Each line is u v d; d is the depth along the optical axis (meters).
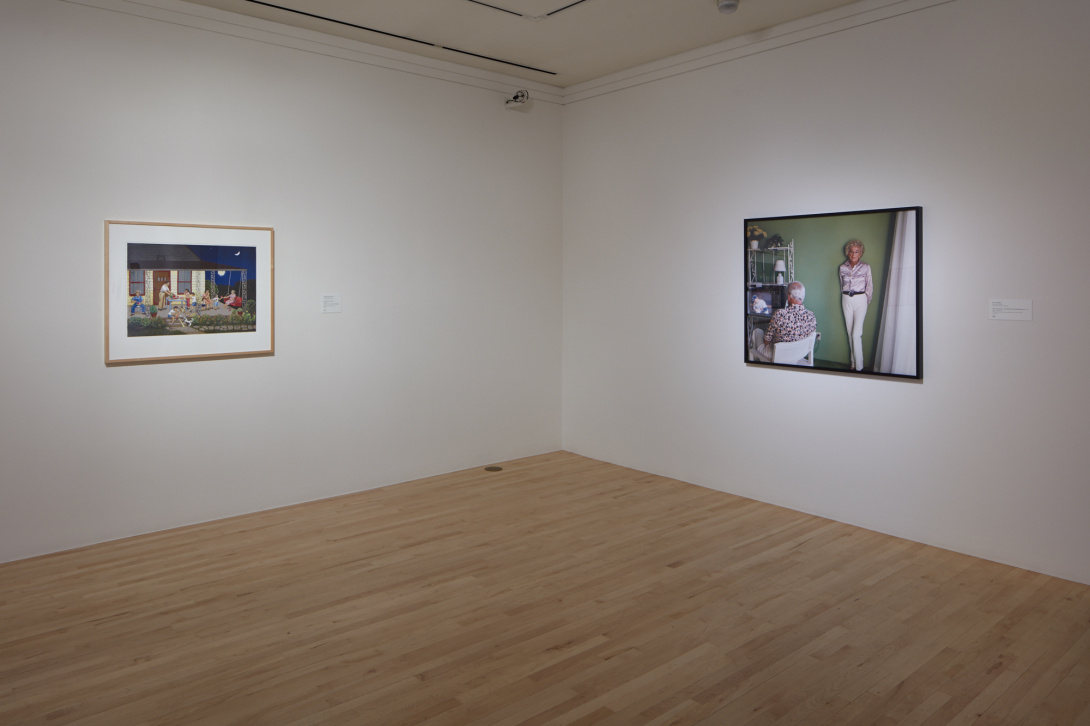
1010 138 3.84
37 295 4.07
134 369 4.41
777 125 4.88
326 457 5.23
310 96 5.02
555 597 3.56
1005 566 3.94
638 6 4.50
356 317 5.33
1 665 2.91
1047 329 3.76
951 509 4.17
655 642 3.10
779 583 3.72
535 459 6.41
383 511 4.94
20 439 4.05
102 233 4.25
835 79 4.55
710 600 3.52
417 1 4.45
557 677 2.83
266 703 2.65
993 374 3.97
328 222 5.15
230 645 3.08
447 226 5.78
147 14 4.34
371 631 3.21
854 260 4.50
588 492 5.38
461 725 2.51
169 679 2.81
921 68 4.16
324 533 4.50
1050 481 3.79
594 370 6.37
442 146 5.71
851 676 2.83
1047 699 2.68
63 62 4.08
